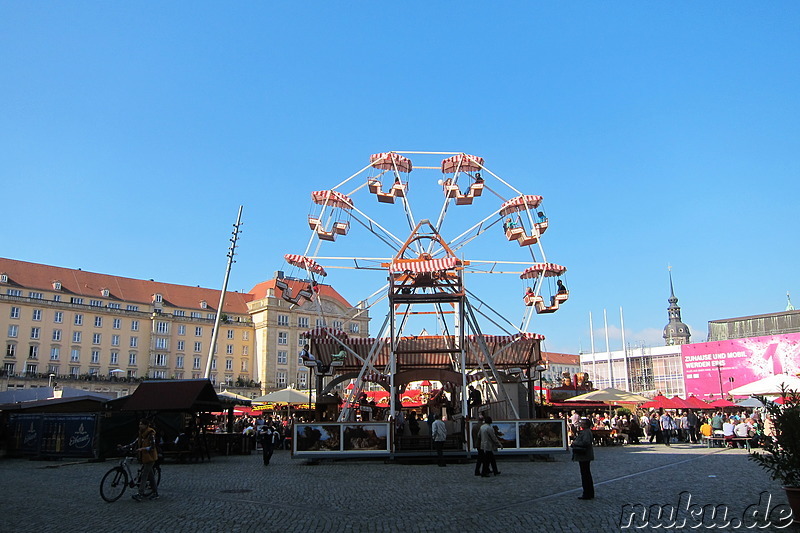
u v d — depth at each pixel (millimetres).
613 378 120062
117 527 12219
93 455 29406
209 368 44594
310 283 36750
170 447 28609
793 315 97312
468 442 26578
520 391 37188
